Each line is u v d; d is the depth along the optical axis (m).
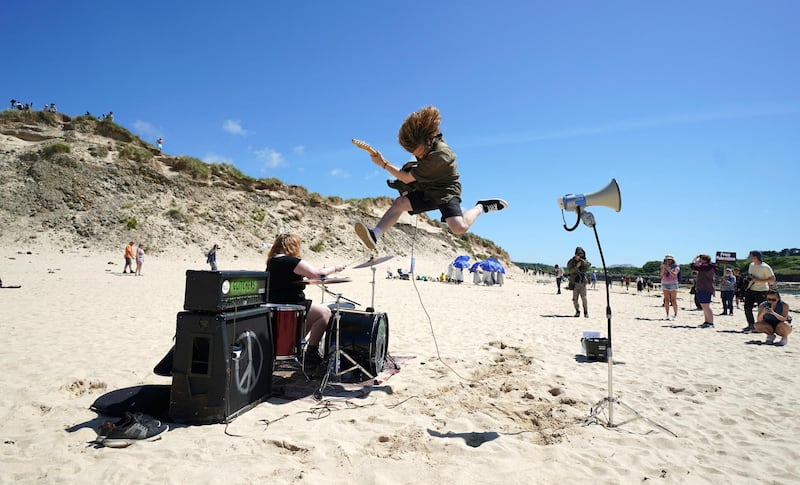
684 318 13.77
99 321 8.77
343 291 19.06
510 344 8.29
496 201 4.32
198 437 3.60
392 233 49.47
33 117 36.94
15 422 3.85
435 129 3.82
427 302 16.42
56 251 26.89
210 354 3.86
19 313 9.27
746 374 6.39
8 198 29.53
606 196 4.03
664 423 4.38
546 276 70.25
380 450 3.55
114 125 38.34
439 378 5.72
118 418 3.96
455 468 3.24
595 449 3.67
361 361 5.26
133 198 33.62
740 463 3.51
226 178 41.28
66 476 2.92
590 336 7.28
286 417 4.16
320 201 46.22
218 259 31.59
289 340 4.84
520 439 3.88
